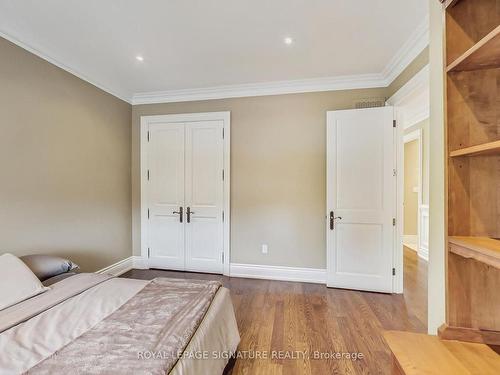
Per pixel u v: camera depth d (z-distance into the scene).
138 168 3.68
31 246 2.28
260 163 3.32
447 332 1.01
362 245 2.92
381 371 1.67
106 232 3.20
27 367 0.98
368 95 3.06
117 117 3.38
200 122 3.47
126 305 1.46
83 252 2.84
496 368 0.86
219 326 1.48
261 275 3.33
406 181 5.52
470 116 1.03
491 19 1.01
